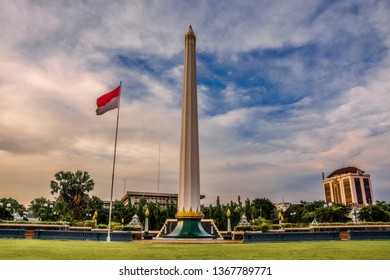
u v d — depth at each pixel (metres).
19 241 25.62
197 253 17.09
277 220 98.06
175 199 136.00
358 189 161.00
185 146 44.81
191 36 49.16
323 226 43.38
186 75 47.41
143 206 80.00
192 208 42.94
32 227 44.56
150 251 18.19
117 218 79.62
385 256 15.23
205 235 41.12
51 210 75.25
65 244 22.77
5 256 15.05
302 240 29.14
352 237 29.97
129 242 28.02
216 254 16.58
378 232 30.34
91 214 86.44
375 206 56.19
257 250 18.81
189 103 46.09
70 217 78.50
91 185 93.62
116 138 31.91
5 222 46.19
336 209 58.16
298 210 104.00
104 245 22.48
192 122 45.50
